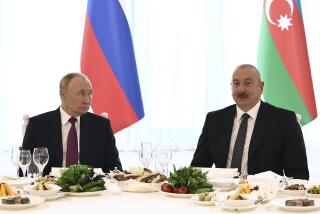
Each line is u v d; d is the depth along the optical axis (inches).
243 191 102.7
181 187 107.6
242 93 151.7
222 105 253.9
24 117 164.9
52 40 243.9
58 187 107.9
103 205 98.5
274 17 208.4
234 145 152.9
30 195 104.9
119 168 156.3
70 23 244.8
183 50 253.4
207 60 252.8
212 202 98.3
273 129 151.3
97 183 111.1
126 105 202.2
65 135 153.9
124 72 203.0
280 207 93.9
